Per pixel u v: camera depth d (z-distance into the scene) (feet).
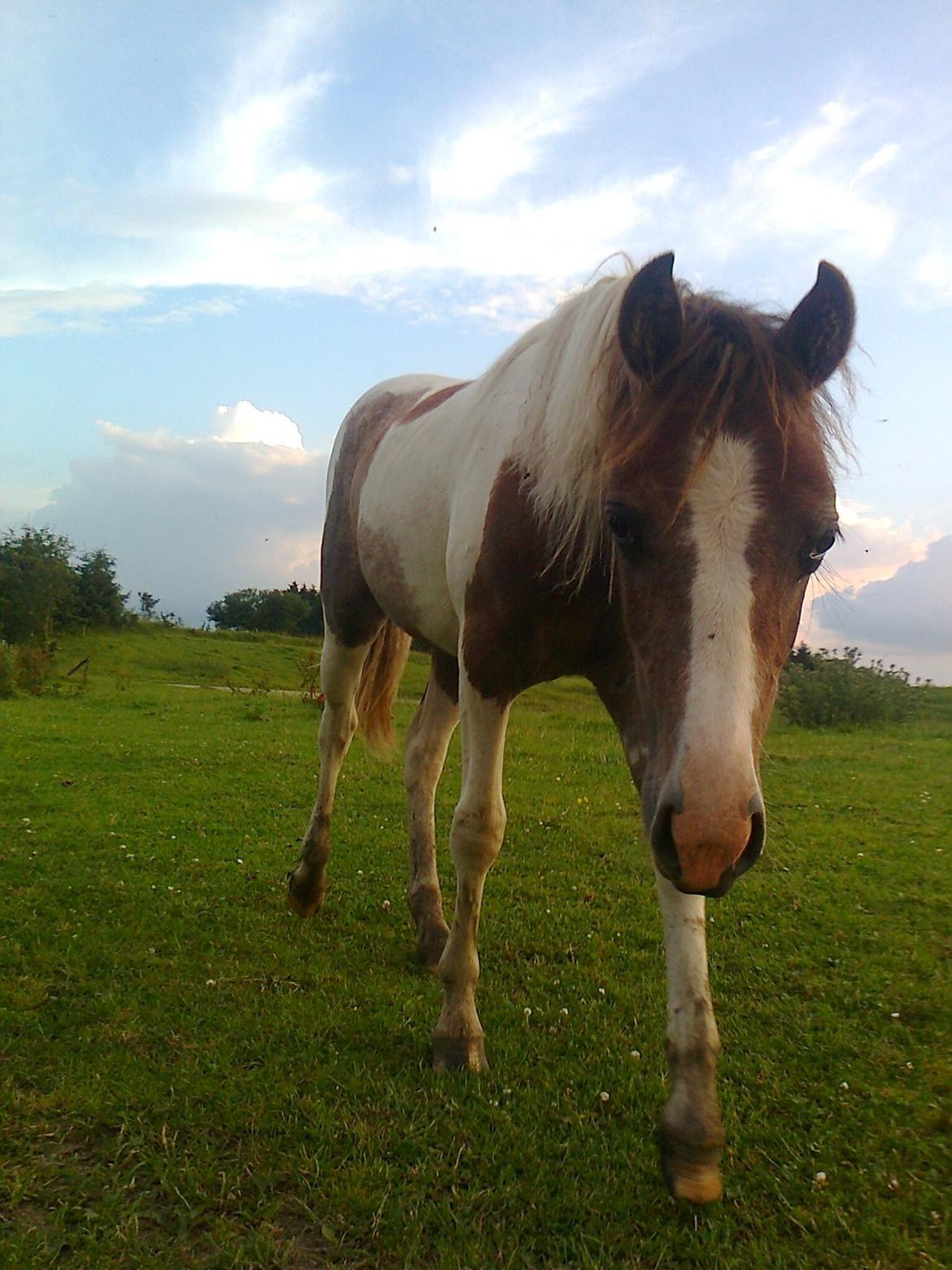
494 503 8.28
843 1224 6.30
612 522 6.04
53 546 107.55
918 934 12.14
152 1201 6.47
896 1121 7.59
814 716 37.06
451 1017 8.52
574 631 7.98
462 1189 6.62
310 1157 6.89
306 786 21.27
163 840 16.05
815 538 5.75
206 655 99.91
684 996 6.92
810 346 5.98
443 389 11.91
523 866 14.98
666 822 5.41
